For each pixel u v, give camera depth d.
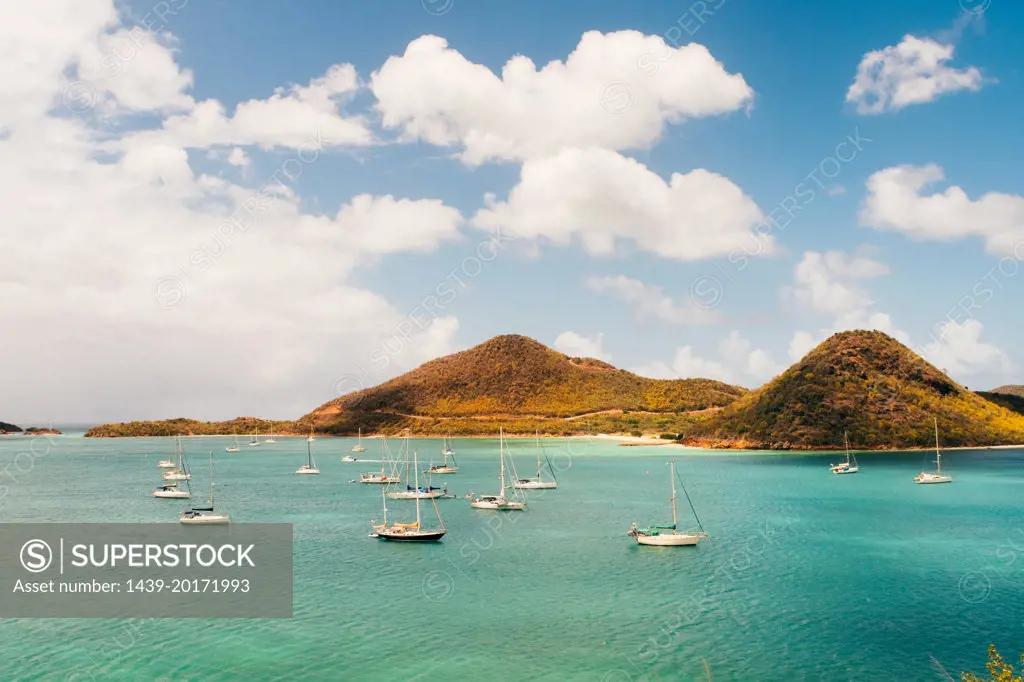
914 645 42.12
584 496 106.94
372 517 89.00
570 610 49.00
